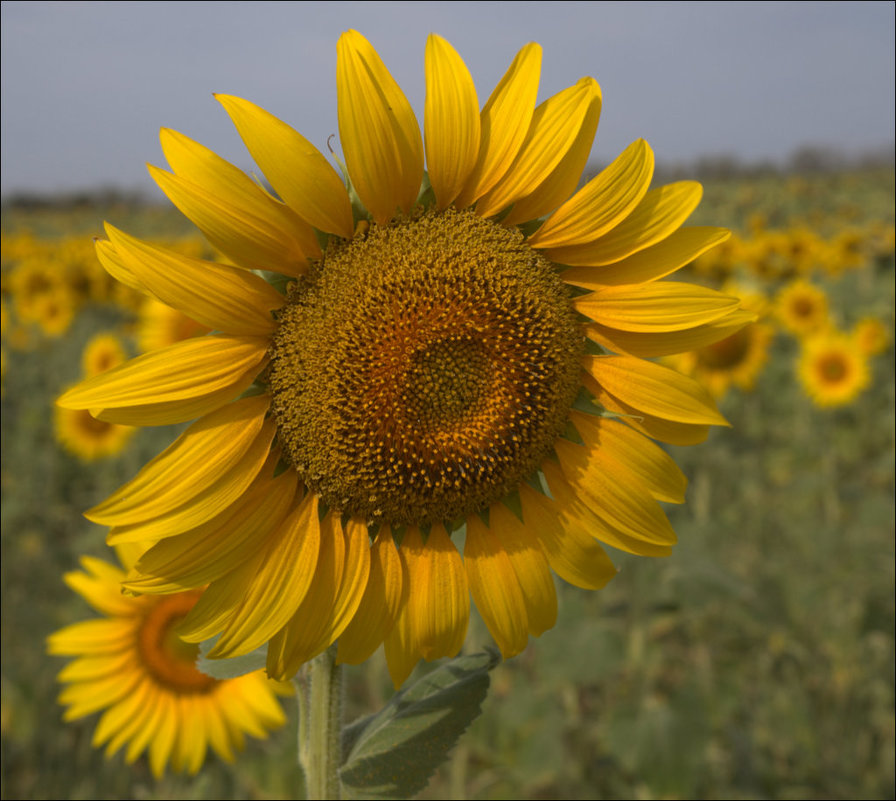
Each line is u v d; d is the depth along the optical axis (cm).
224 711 68
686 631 110
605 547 48
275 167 33
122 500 33
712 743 90
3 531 135
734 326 38
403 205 37
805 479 152
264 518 35
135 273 32
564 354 38
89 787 91
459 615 37
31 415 179
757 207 575
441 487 37
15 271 229
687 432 39
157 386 33
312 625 35
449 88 35
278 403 36
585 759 90
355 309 36
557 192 37
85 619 115
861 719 102
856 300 226
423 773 38
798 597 112
